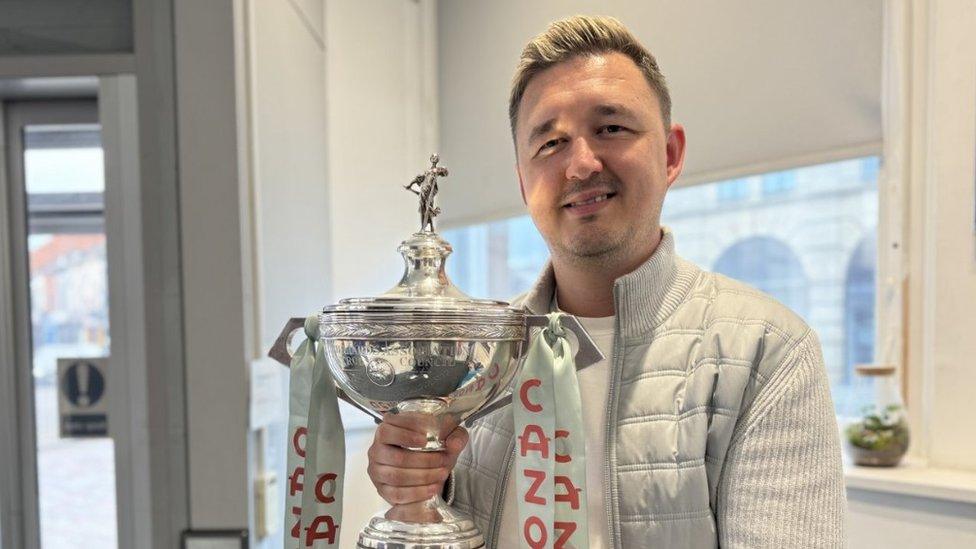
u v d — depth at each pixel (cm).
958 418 147
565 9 223
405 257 77
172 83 137
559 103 84
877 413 151
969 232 145
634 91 84
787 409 80
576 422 71
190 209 137
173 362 137
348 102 225
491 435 95
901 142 157
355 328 69
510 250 273
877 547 144
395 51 242
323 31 216
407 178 244
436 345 68
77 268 154
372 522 76
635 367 88
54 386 153
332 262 217
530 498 73
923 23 153
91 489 153
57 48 139
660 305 90
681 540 81
